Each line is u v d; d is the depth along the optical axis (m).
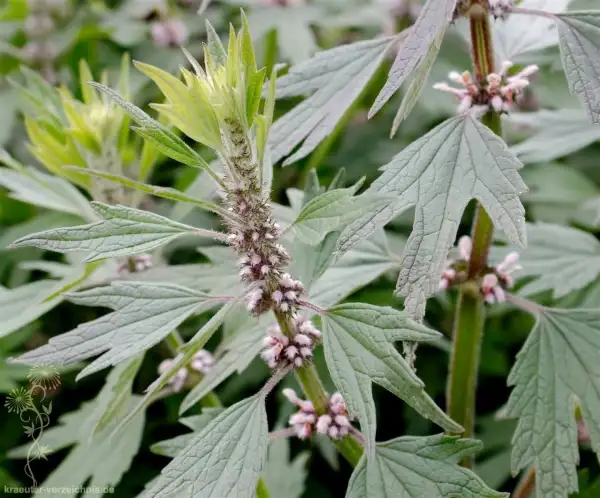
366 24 0.68
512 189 0.32
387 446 0.34
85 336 0.33
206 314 0.54
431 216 0.32
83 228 0.32
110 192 0.44
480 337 0.41
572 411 0.37
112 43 0.71
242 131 0.32
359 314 0.32
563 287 0.45
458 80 0.37
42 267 0.46
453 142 0.34
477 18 0.36
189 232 0.33
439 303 0.58
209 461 0.32
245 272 0.33
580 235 0.46
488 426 0.53
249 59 0.31
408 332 0.31
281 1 0.67
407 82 0.67
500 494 0.32
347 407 0.31
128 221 0.32
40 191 0.46
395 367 0.31
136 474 0.53
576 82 0.33
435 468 0.33
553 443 0.36
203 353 0.44
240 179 0.32
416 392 0.30
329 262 0.37
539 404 0.37
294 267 0.37
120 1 0.78
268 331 0.35
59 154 0.43
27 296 0.42
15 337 0.54
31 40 0.69
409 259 0.32
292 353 0.34
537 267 0.45
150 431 0.54
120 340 0.32
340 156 0.67
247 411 0.33
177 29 0.66
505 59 0.41
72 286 0.39
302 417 0.36
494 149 0.33
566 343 0.38
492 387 0.57
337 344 0.32
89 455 0.45
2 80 0.68
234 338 0.39
